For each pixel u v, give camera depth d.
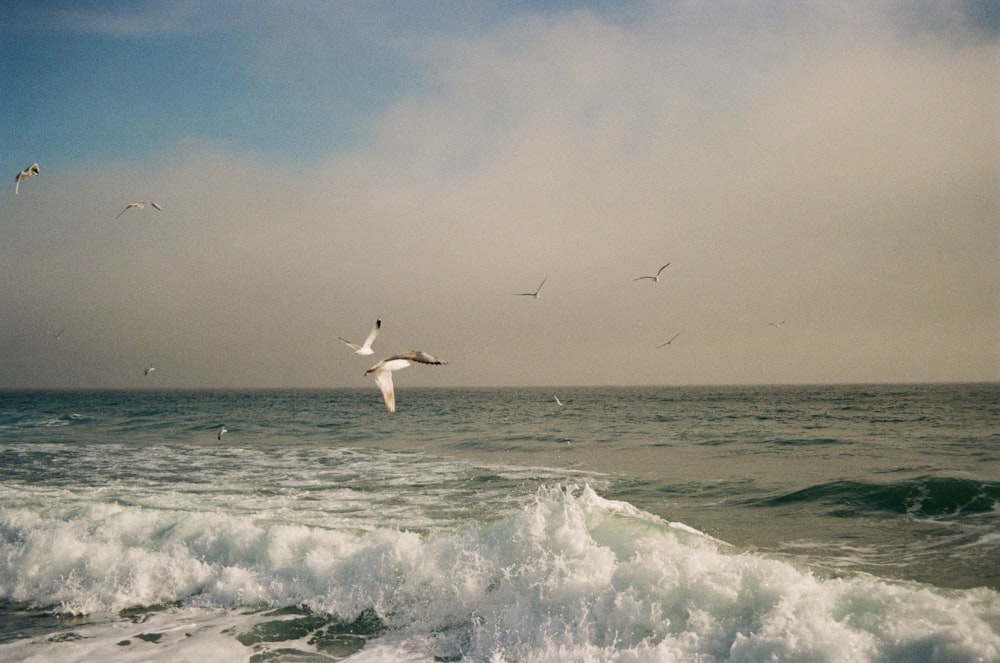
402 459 24.22
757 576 8.35
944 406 62.50
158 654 8.26
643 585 8.59
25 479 19.86
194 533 11.80
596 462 22.95
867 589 7.99
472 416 51.22
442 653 8.29
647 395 134.25
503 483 18.55
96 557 11.14
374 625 9.12
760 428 36.31
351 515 14.15
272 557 10.87
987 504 14.87
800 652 7.05
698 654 7.48
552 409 64.38
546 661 7.88
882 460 22.33
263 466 22.44
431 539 10.84
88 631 9.03
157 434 35.56
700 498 16.48
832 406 65.00
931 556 11.36
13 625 9.29
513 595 9.16
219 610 9.72
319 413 56.75
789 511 14.98
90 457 25.34
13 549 11.70
